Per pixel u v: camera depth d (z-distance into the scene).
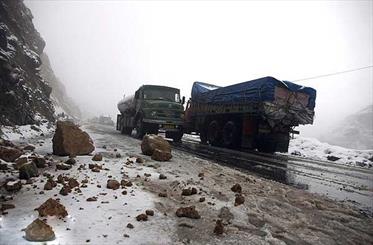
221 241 3.28
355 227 4.23
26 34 28.75
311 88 14.95
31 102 16.19
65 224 3.28
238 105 15.48
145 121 15.09
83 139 7.68
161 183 5.47
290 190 6.21
